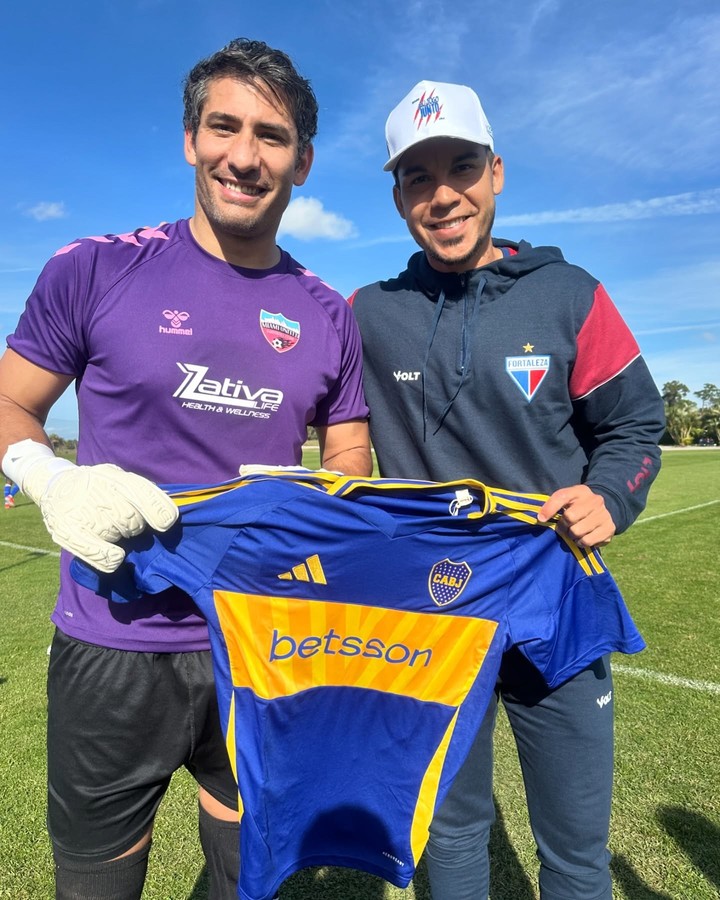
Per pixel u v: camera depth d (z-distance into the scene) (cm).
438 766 170
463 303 197
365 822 175
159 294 167
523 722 190
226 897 181
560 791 183
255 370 172
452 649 171
